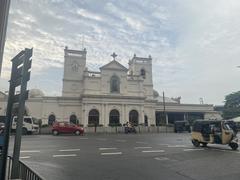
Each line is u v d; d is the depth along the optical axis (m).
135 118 46.06
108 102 44.72
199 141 17.75
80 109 45.28
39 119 40.75
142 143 19.59
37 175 3.97
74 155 13.04
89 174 8.77
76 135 30.45
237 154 13.85
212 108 54.41
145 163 10.95
